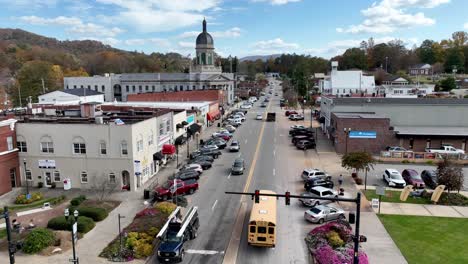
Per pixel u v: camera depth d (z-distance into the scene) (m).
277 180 46.31
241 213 36.00
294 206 37.62
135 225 31.61
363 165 43.41
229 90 151.00
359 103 68.25
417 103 66.88
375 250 28.02
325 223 33.09
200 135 80.06
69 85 149.12
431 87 135.25
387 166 52.69
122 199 40.38
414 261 26.45
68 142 43.97
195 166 49.25
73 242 24.98
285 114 115.38
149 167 48.16
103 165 43.56
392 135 59.59
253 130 86.81
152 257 27.94
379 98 73.62
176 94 113.94
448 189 39.41
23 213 36.03
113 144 42.91
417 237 30.16
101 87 147.88
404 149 57.66
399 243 29.12
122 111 63.72
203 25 149.00
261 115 109.19
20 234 30.78
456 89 145.00
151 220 32.47
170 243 26.95
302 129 77.94
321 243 28.33
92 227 32.66
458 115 65.19
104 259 27.42
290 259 27.30
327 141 70.94
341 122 59.97
